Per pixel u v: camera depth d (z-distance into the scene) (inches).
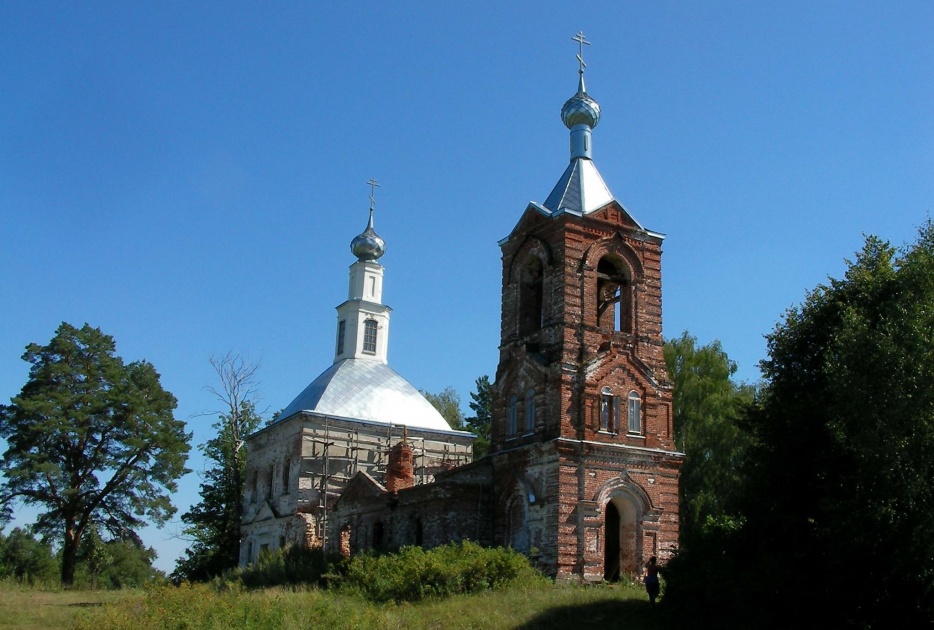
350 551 1966.0
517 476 1603.1
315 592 1450.5
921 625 966.4
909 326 1019.3
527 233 1731.1
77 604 1732.3
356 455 2269.9
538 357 1624.0
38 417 2508.6
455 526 1621.6
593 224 1662.2
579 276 1626.5
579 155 1793.8
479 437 3304.6
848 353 1040.2
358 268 2600.9
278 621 1035.9
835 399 1057.5
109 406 2596.0
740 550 1138.7
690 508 2185.0
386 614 1136.8
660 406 1647.4
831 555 995.9
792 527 1079.6
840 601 1020.5
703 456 2288.4
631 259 1690.5
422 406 2449.6
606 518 1626.5
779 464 1132.5
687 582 1117.7
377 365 2532.0
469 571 1366.9
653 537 1560.0
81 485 2566.4
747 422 1238.9
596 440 1549.0
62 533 2586.1
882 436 983.6
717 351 2480.3
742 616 1045.8
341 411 2324.1
